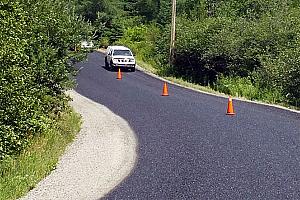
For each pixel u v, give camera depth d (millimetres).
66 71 17219
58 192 10453
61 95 17719
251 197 10016
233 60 36375
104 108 22859
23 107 12703
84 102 24734
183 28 46562
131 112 21734
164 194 10305
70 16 17906
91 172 12016
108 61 47312
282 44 34469
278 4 50625
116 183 11125
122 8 92562
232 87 31500
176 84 35656
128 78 39094
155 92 30031
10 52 12023
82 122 18781
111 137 16219
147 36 70438
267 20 37781
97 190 10625
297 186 10711
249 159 13102
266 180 11195
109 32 78625
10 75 12180
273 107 23203
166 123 18906
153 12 90688
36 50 15703
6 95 12164
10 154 12375
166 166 12570
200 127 17906
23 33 13891
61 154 13742
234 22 40625
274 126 17797
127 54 47250
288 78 27219
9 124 12641
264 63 31453
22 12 13539
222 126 18016
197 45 41000
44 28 16391
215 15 56781
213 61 38531
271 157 13266
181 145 14984
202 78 40688
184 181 11242
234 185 10859
